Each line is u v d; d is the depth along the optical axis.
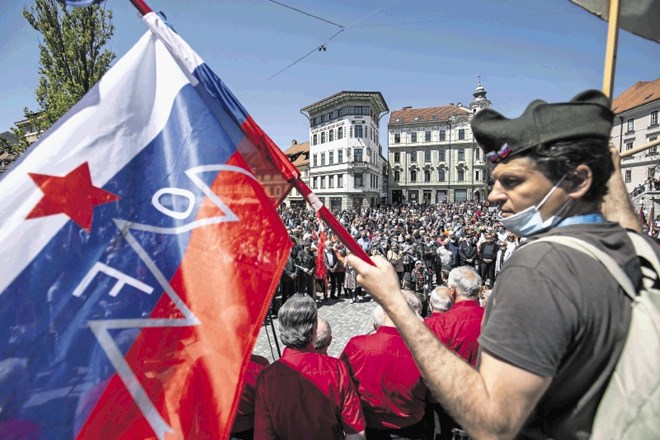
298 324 2.24
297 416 2.11
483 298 5.48
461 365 0.86
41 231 1.33
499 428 0.78
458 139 68.62
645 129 42.38
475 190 68.56
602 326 0.79
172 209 1.50
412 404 2.67
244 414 2.51
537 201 0.92
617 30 1.27
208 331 1.40
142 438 1.28
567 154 0.87
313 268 10.89
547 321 0.78
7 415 1.19
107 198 1.43
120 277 1.38
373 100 54.25
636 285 0.85
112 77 1.54
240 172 1.57
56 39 11.58
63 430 1.23
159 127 1.57
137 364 1.33
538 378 0.77
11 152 12.60
